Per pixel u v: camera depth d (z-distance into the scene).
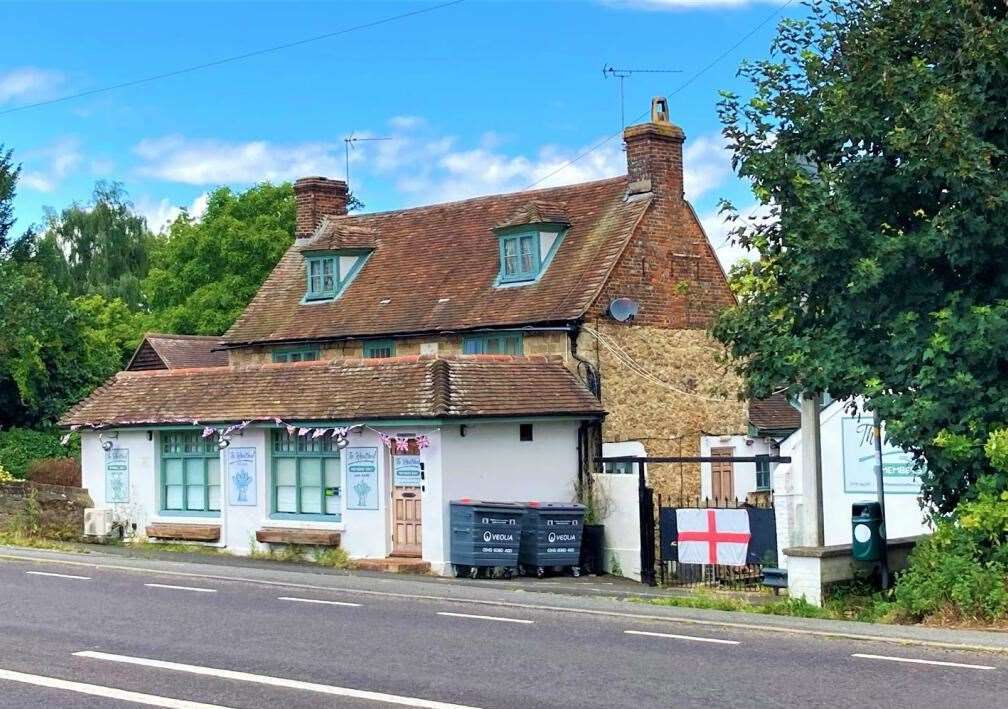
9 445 38.00
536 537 23.22
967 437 15.82
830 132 17.19
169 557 24.52
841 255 16.59
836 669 11.52
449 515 23.09
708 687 10.62
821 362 17.06
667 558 22.64
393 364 25.16
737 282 22.14
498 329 28.36
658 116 30.14
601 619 15.22
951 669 11.53
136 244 65.56
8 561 22.14
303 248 33.78
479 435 23.91
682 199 30.23
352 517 24.28
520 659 12.02
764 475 31.48
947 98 15.44
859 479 22.17
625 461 24.69
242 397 26.42
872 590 17.14
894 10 17.11
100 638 13.30
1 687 10.68
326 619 14.95
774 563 21.17
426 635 13.63
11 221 53.62
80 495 28.45
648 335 28.72
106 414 28.23
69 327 41.78
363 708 9.80
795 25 18.02
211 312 52.06
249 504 25.84
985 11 16.84
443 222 33.84
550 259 29.70
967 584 14.89
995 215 15.55
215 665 11.68
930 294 16.55
